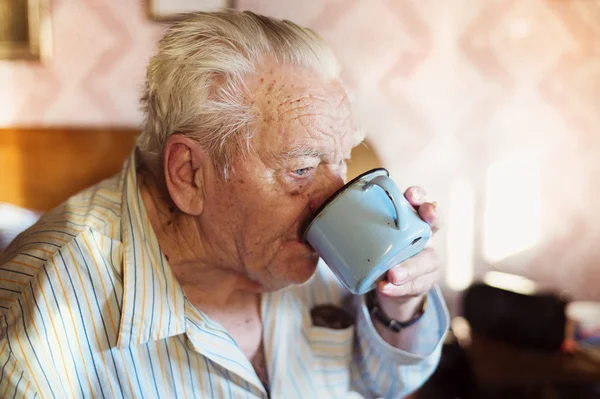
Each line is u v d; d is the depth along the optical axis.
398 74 1.83
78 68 1.74
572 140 1.95
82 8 1.70
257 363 0.90
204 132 0.72
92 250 0.77
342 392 0.99
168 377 0.80
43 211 1.70
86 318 0.76
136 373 0.78
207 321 0.81
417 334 0.92
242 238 0.76
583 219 2.01
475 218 1.95
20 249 0.79
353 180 0.69
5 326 0.72
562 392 1.60
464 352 1.54
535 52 1.87
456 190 1.92
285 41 0.73
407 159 1.89
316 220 0.69
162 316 0.77
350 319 1.01
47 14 1.69
